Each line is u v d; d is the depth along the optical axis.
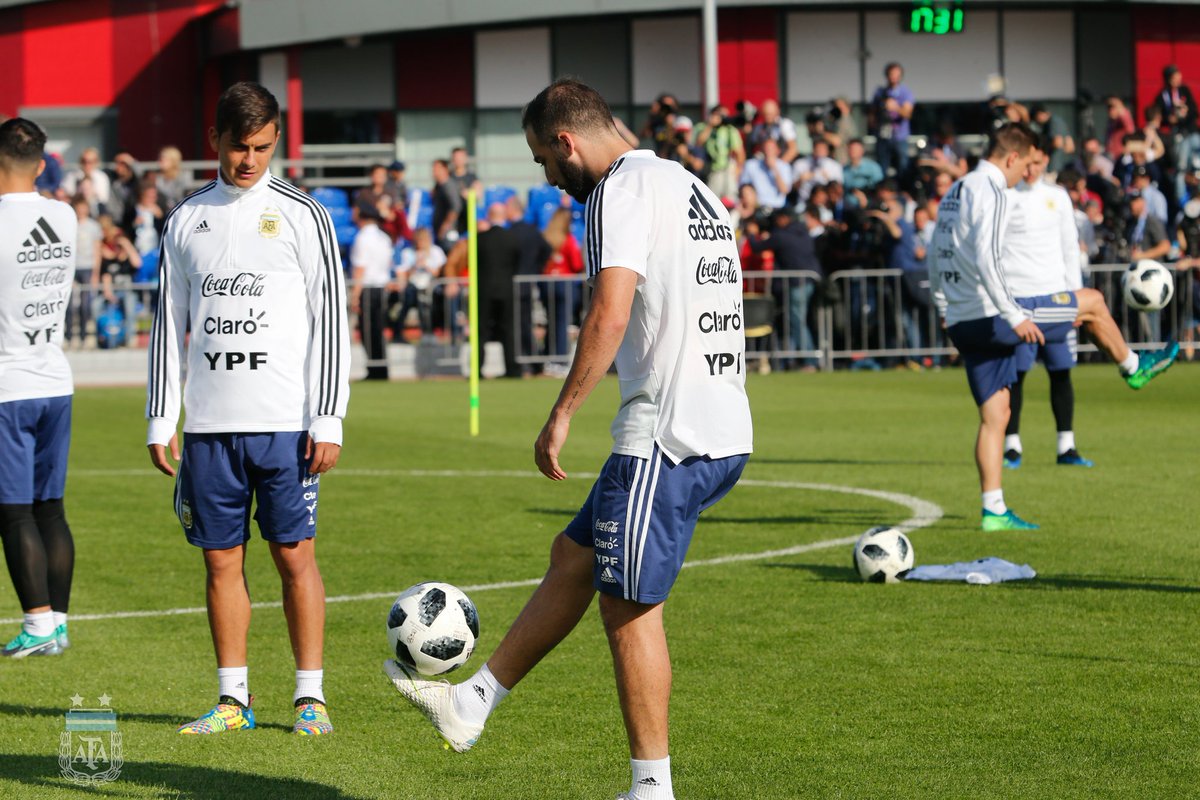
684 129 22.73
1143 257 21.22
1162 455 12.88
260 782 4.95
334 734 5.55
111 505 11.27
